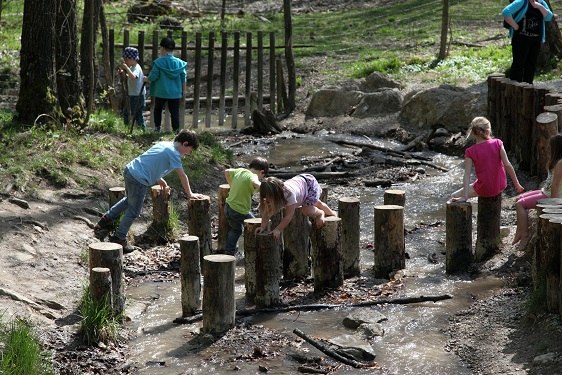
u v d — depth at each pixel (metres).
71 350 7.85
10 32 24.55
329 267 9.30
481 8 27.98
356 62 22.80
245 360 7.71
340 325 8.45
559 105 12.68
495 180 9.81
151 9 29.86
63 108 13.59
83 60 15.14
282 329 8.38
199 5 33.03
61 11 13.49
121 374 7.51
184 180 10.36
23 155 11.81
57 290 8.96
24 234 9.93
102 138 13.27
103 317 8.06
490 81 15.22
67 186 11.53
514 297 8.70
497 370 7.25
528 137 13.30
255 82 21.98
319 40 26.16
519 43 15.28
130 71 15.12
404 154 15.57
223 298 8.22
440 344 7.95
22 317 8.14
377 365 7.58
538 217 8.23
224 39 18.55
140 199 10.34
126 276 9.86
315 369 7.49
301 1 33.84
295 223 9.68
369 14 29.58
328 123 18.42
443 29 21.59
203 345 8.04
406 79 19.80
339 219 9.29
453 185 13.59
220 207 10.72
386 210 9.65
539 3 15.17
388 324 8.39
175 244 11.00
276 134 17.91
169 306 9.08
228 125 19.02
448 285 9.30
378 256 9.72
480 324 8.21
